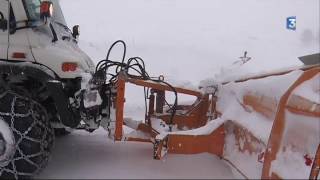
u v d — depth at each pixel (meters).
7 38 3.85
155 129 4.47
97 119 4.24
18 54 3.82
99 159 4.55
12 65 3.76
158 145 3.96
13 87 3.84
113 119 4.24
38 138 3.74
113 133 4.30
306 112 3.25
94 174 4.11
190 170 4.23
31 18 3.94
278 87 3.60
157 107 4.96
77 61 3.92
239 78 4.47
